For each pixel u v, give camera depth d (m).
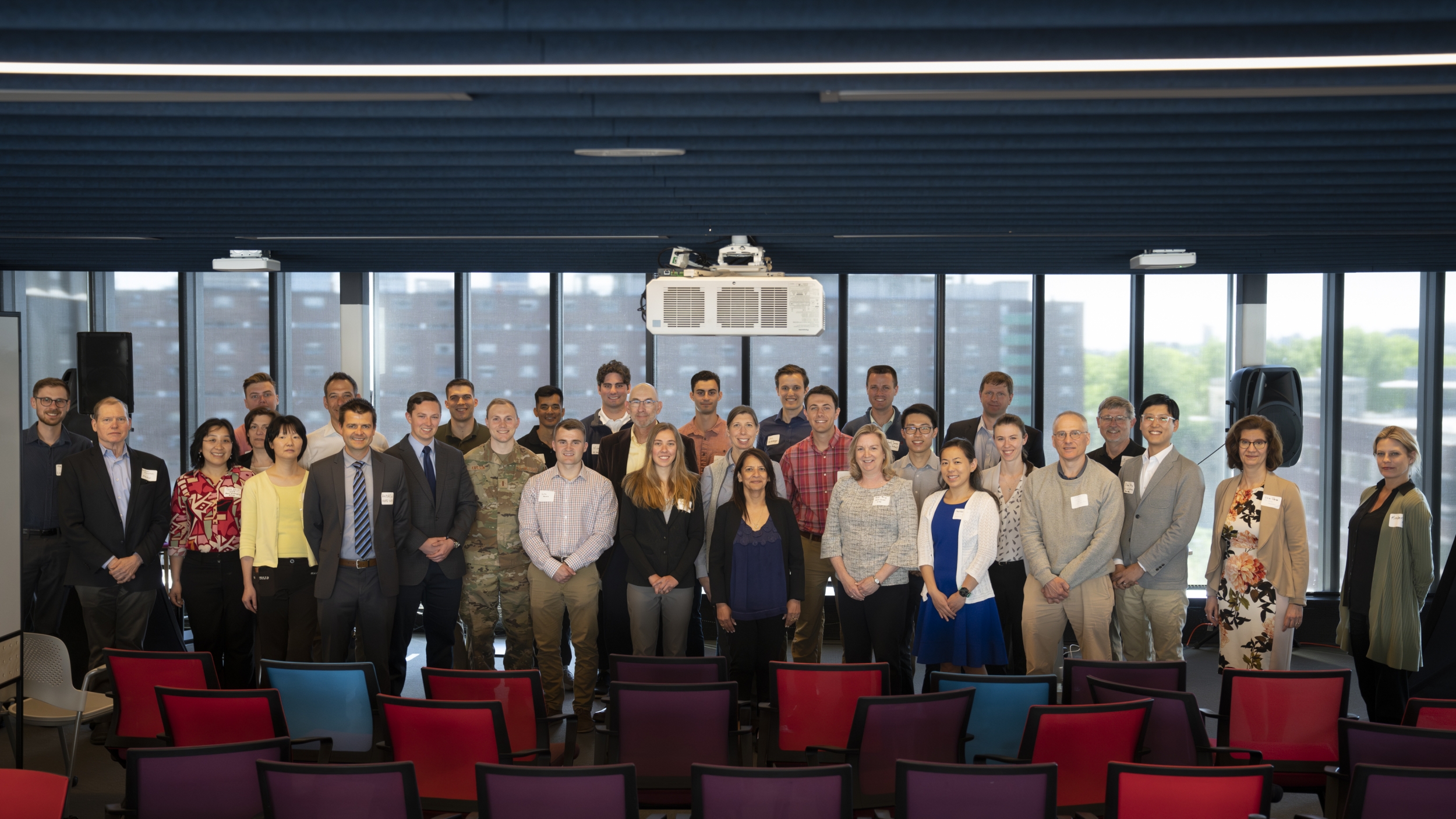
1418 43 2.62
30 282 8.42
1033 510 5.06
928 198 4.98
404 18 2.52
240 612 5.49
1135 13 2.47
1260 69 2.95
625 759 3.60
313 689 3.72
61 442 5.80
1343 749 3.25
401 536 5.12
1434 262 7.45
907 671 5.36
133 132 3.64
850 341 8.62
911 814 2.78
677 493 5.24
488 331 8.56
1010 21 2.50
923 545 5.12
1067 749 3.29
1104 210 5.32
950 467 5.05
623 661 3.93
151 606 5.57
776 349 8.62
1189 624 8.12
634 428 5.71
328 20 2.51
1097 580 4.93
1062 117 3.65
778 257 7.29
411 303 8.52
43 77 3.03
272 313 8.45
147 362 8.54
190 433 8.54
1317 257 7.17
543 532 5.29
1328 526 8.57
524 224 5.80
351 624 5.12
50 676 4.44
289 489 5.20
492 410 5.46
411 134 3.67
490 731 3.38
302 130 3.65
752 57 2.76
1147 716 3.32
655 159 4.18
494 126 3.65
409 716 3.40
